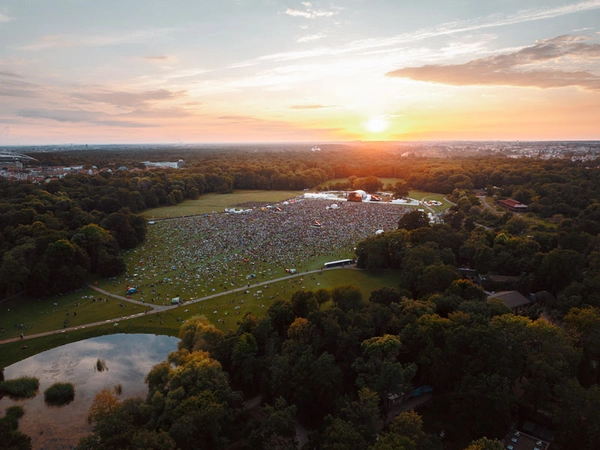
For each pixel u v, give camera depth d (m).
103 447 63.16
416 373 89.94
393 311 102.19
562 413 69.88
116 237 191.88
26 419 84.06
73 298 139.12
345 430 64.50
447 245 162.00
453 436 76.69
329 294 112.50
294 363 85.19
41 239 155.62
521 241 155.75
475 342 82.31
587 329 88.50
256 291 138.88
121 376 98.25
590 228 176.38
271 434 68.81
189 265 167.75
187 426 67.00
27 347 108.94
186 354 90.88
